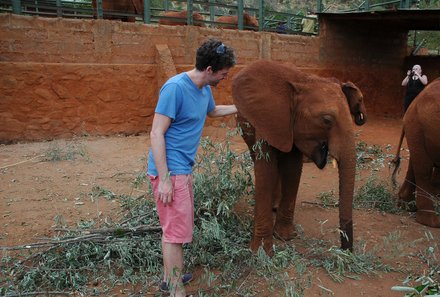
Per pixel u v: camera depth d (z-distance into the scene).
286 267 4.00
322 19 14.93
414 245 4.69
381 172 7.93
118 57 10.80
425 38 25.50
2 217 5.32
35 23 9.75
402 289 2.99
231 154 4.83
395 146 10.75
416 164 5.36
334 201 6.13
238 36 12.73
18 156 8.39
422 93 5.27
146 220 4.76
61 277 3.77
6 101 9.56
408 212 5.82
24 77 9.64
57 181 6.84
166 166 3.14
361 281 3.88
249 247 4.36
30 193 6.24
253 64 4.19
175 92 3.11
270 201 4.22
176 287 3.35
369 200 6.11
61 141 9.88
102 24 10.46
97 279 3.87
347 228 3.91
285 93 4.02
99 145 9.55
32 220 5.23
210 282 3.54
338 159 3.83
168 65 10.77
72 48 10.22
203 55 3.13
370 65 16.59
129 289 3.75
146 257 4.02
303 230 4.95
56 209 5.61
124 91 10.79
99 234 4.36
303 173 7.73
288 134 3.99
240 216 5.11
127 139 10.37
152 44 11.21
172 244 3.33
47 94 9.95
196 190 4.59
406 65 17.53
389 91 17.25
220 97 12.47
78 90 10.27
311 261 4.15
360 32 15.92
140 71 10.90
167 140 3.23
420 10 11.87
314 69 14.80
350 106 4.32
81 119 10.42
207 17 30.38
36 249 4.40
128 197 5.73
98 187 6.01
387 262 4.29
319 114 3.83
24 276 3.77
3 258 4.14
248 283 3.79
